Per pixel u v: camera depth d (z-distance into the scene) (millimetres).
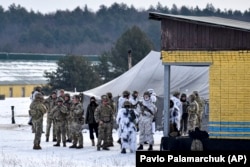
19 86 182375
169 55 39281
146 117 43344
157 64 64938
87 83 127250
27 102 135125
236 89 38031
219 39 38312
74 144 46094
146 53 119500
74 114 45750
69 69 127812
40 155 42156
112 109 45375
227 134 38062
